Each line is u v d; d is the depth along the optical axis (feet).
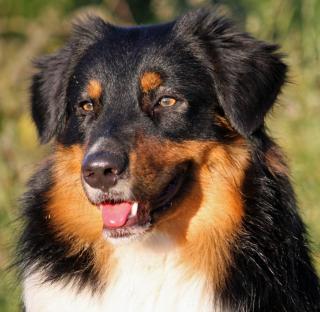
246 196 30.50
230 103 30.81
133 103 30.63
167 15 67.00
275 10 56.95
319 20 55.01
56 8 67.46
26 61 63.41
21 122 58.65
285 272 30.45
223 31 32.60
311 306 31.30
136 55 31.22
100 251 31.09
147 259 30.81
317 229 44.39
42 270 31.55
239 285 30.17
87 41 33.50
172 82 30.71
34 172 33.47
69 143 31.71
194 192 30.91
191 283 30.78
